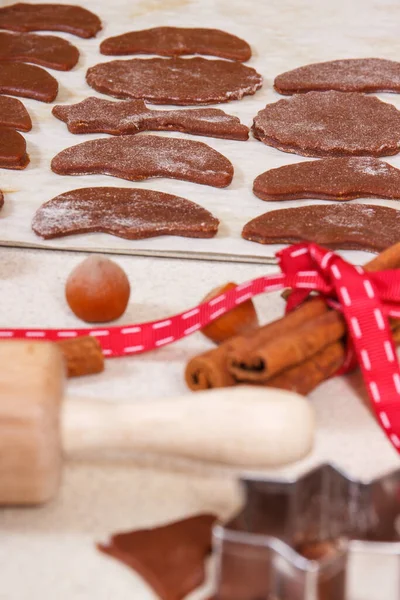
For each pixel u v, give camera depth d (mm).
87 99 606
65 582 379
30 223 521
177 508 400
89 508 400
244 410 388
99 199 531
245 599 367
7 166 558
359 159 562
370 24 710
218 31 678
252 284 444
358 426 429
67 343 440
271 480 375
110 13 708
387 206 536
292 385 426
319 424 429
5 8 693
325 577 350
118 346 450
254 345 426
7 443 383
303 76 631
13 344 400
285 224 517
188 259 506
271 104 606
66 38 675
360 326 427
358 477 410
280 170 553
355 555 360
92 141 574
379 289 440
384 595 366
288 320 437
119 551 383
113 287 462
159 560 381
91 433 392
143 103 603
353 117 594
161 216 521
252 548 356
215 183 550
